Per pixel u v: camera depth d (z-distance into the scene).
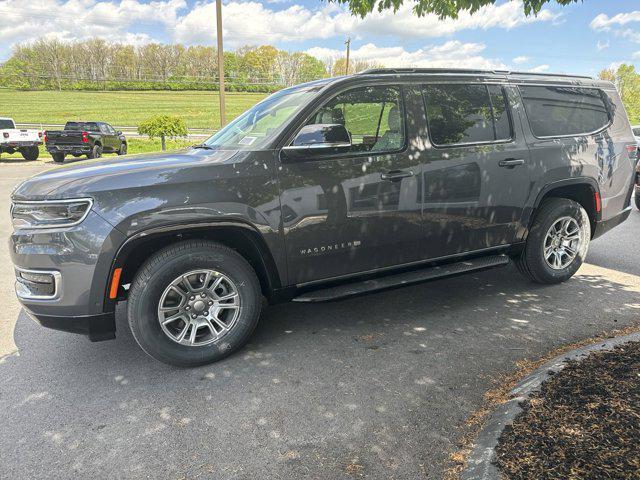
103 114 63.28
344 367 3.37
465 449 2.46
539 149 4.46
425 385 3.11
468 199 4.13
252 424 2.73
